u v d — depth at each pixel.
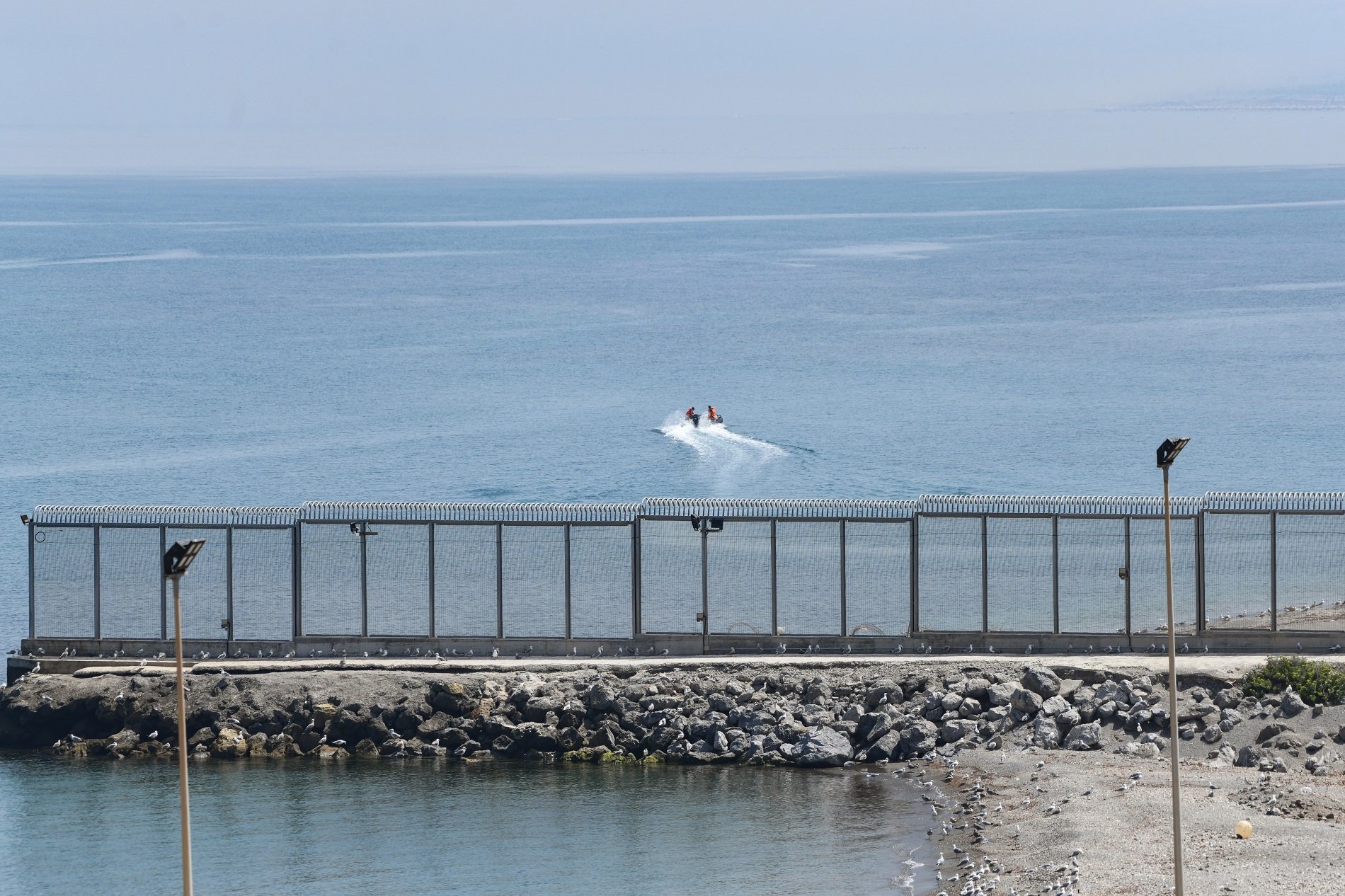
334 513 59.25
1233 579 56.66
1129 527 55.94
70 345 192.62
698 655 56.72
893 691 53.16
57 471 117.12
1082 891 38.84
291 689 54.91
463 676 55.06
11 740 55.12
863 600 58.12
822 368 171.38
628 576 61.88
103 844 45.97
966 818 45.69
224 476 115.62
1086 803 45.19
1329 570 56.31
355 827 47.00
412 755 53.44
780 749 52.03
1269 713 50.12
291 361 179.12
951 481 113.88
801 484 112.88
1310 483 111.06
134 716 54.69
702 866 43.22
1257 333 195.62
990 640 56.00
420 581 59.81
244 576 59.75
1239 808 44.12
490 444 129.38
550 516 75.88
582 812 47.81
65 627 58.75
